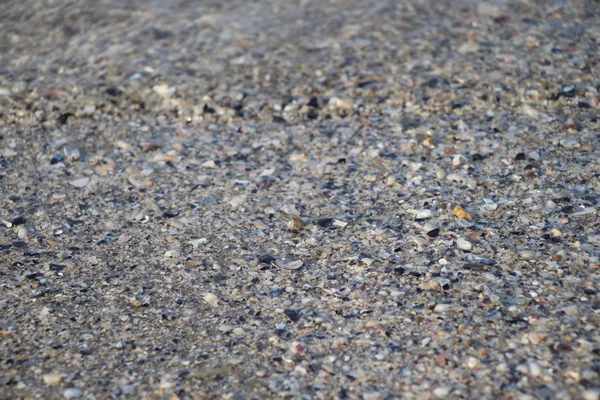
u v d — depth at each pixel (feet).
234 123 16.01
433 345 9.96
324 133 15.46
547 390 9.05
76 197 13.99
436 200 13.19
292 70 17.30
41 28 20.01
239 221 13.07
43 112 16.52
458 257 11.72
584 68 16.48
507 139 14.71
